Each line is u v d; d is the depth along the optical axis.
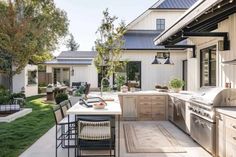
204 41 8.65
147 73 14.58
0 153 5.44
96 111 4.80
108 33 9.76
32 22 17.91
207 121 5.38
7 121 9.09
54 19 22.50
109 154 5.39
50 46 22.36
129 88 10.55
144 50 14.44
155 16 16.27
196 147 6.03
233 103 5.18
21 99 12.29
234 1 4.62
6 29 15.53
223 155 4.71
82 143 5.27
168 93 9.49
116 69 11.09
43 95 20.05
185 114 7.19
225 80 6.77
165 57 11.23
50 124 8.55
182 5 16.30
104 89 10.93
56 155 5.16
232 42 6.23
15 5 16.89
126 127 8.37
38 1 19.39
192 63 10.32
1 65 16.55
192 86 10.32
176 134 7.36
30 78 19.98
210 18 6.00
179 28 6.59
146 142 6.50
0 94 11.81
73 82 24.05
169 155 5.45
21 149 5.74
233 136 4.32
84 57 29.94
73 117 6.39
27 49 16.48
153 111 9.60
